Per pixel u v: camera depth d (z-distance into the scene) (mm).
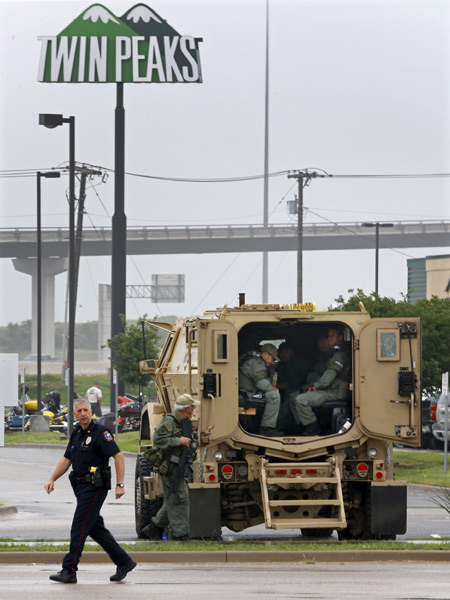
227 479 45344
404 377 44969
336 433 45562
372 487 45656
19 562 40250
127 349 152875
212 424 43906
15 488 81438
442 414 109250
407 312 106688
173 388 50844
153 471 49219
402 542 43812
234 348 44031
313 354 46781
